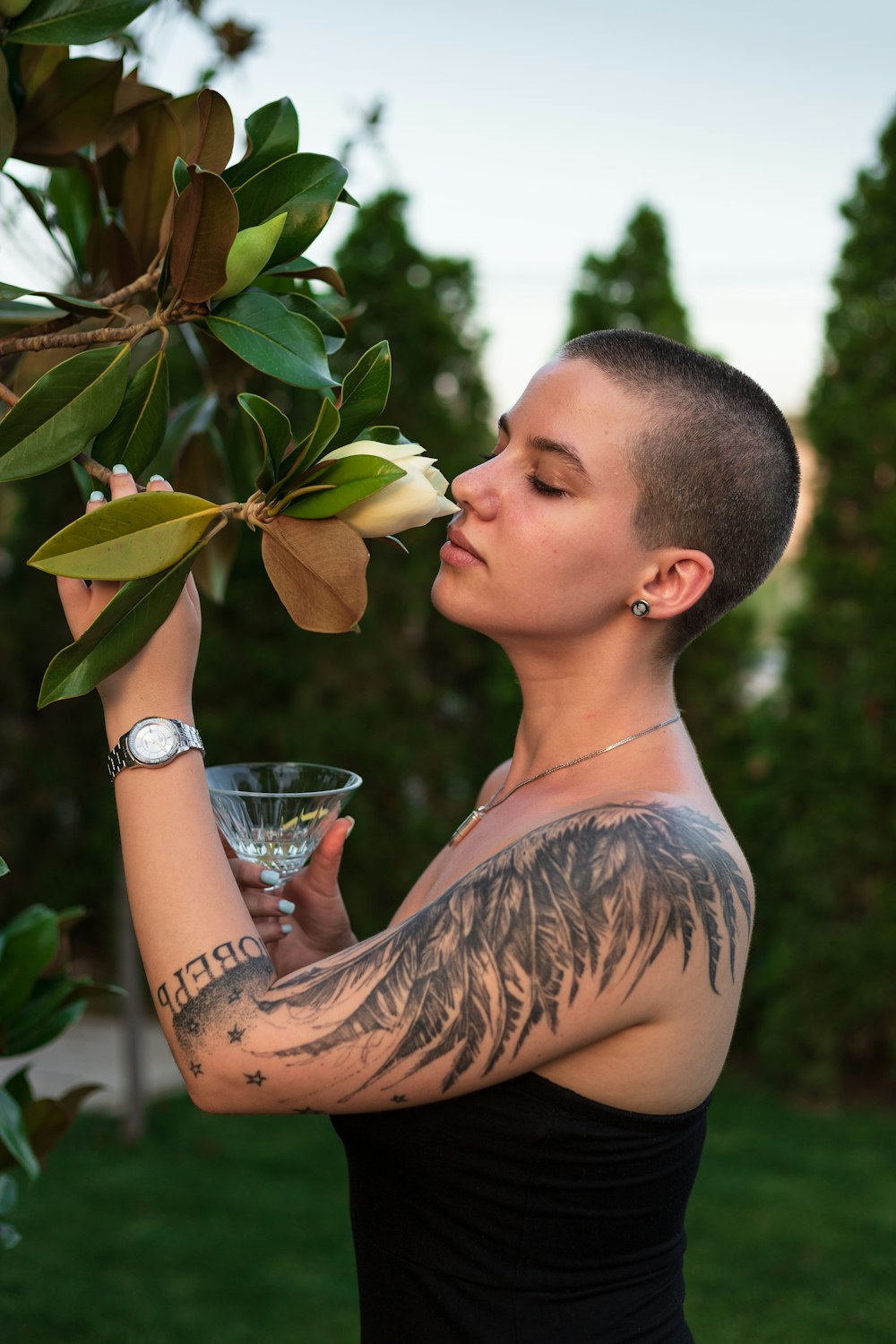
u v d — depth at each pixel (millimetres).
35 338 1052
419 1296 1094
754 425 1146
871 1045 5906
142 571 983
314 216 1099
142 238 1315
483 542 1146
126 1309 3699
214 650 6215
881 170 5660
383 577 6297
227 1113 999
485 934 969
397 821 6371
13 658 6672
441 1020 959
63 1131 1580
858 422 5660
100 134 1304
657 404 1106
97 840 6727
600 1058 1020
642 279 6355
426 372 6152
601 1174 1050
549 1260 1071
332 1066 963
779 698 5965
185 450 1441
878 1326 3682
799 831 5805
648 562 1142
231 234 983
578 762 1203
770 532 1181
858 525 5723
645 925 975
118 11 1188
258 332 1028
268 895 1313
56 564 968
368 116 1802
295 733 6254
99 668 1004
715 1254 4145
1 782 6812
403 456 1057
